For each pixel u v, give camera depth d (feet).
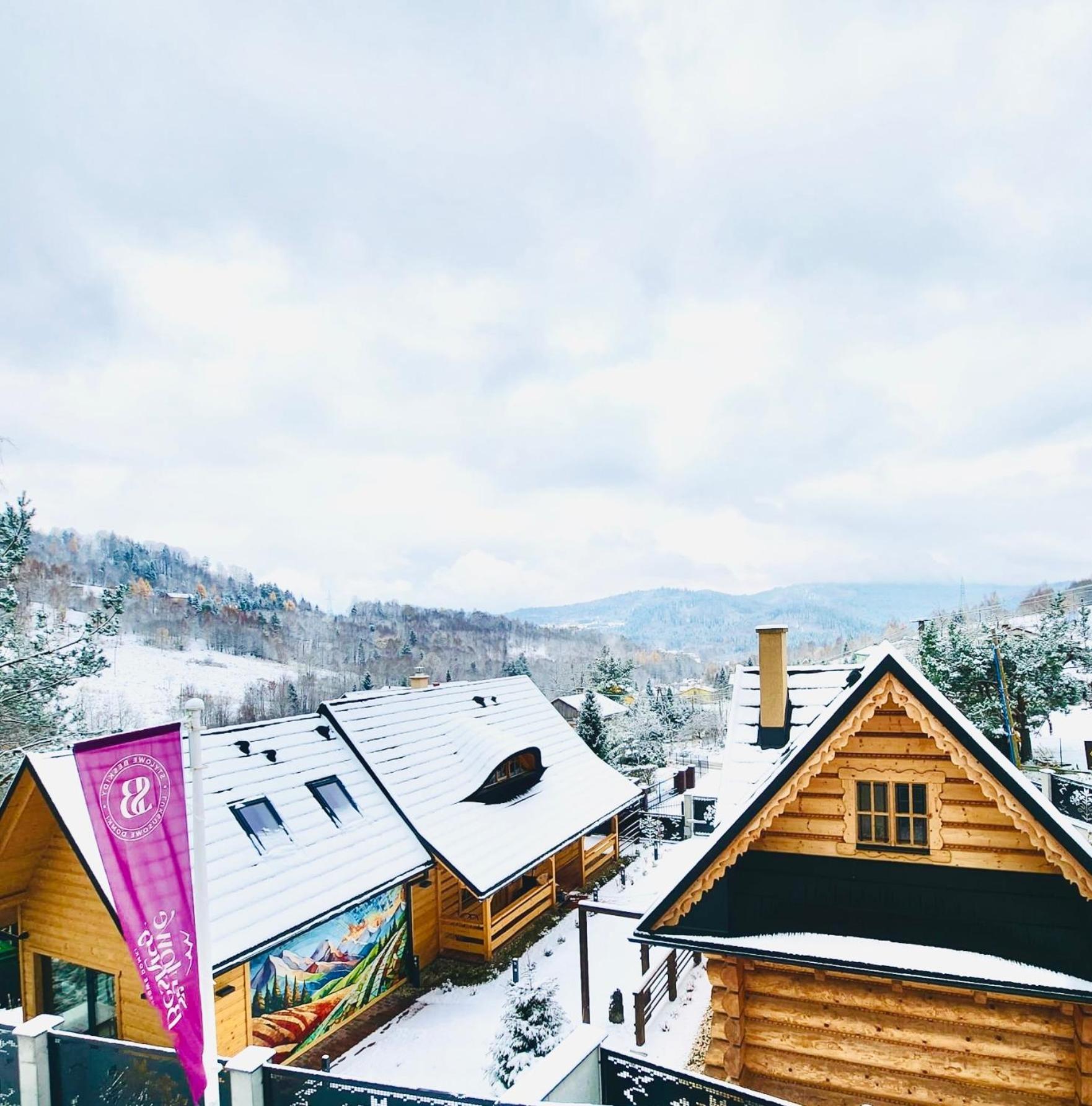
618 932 56.70
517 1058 36.50
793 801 29.81
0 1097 27.55
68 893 41.39
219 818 44.19
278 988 40.83
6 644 59.67
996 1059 28.19
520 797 64.28
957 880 28.48
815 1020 30.45
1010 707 84.89
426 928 52.19
